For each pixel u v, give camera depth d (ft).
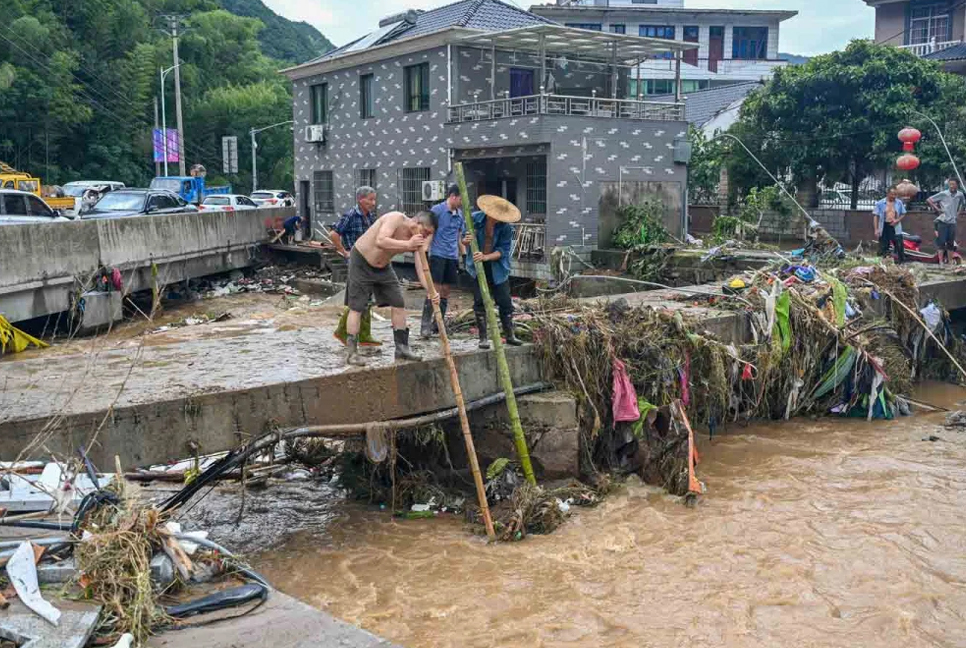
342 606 20.57
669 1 168.86
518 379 28.63
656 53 76.79
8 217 49.83
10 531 14.58
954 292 47.60
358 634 12.39
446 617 19.89
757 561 22.84
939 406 39.78
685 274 59.52
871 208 86.63
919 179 78.23
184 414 21.11
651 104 73.15
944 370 45.37
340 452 31.40
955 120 77.00
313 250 77.05
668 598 20.75
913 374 42.11
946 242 55.77
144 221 55.88
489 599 20.76
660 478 28.84
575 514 26.37
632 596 20.88
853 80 79.77
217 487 29.32
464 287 63.52
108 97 149.89
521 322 30.04
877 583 21.44
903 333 42.88
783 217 82.89
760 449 32.86
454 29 70.85
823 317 37.17
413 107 79.25
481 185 77.92
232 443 21.94
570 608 20.26
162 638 12.09
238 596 13.35
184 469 28.68
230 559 14.64
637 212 68.59
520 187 74.49
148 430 20.61
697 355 32.40
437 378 26.22
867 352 37.70
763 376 35.40
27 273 42.78
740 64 162.61
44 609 11.95
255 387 22.29
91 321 47.01
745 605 20.34
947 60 95.55
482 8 79.46
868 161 83.61
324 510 27.43
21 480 16.55
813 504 26.91
